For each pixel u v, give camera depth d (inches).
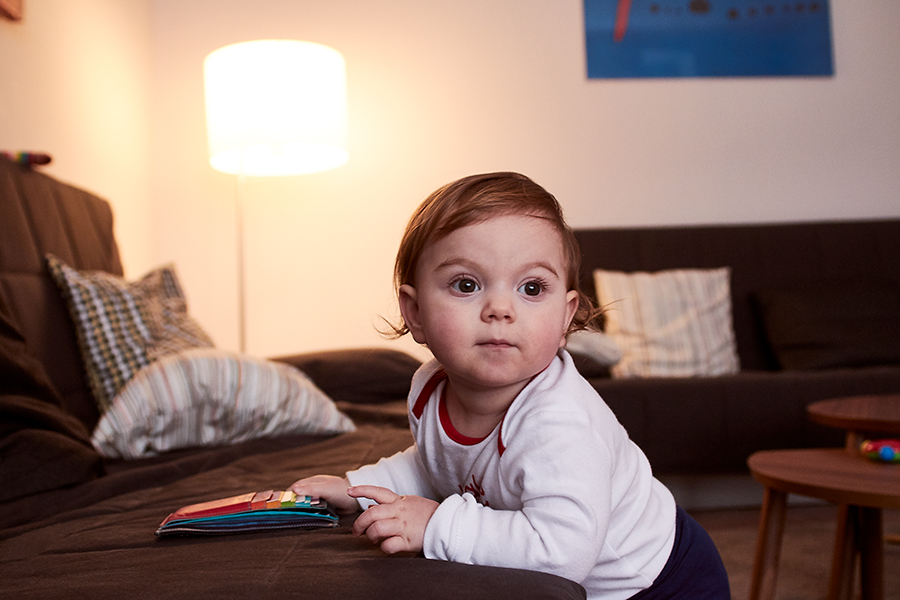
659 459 84.7
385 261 117.0
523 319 24.6
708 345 101.7
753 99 119.5
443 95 118.0
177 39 114.7
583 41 118.7
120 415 47.9
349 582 20.1
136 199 106.0
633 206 118.1
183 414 49.6
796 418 84.7
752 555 74.9
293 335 116.1
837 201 119.3
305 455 47.1
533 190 26.4
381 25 117.6
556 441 24.1
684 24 119.0
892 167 119.8
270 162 101.7
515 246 24.5
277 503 29.3
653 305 103.3
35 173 62.9
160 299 69.4
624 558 27.5
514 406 25.7
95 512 34.1
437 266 25.1
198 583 20.6
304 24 116.4
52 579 22.9
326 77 90.8
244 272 115.6
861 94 120.0
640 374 100.0
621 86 118.7
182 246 114.5
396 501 25.2
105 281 61.8
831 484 48.9
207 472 42.8
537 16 118.6
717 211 118.6
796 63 119.4
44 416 39.4
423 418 30.0
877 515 54.7
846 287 104.6
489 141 118.0
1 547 29.0
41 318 54.7
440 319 25.0
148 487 40.0
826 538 80.5
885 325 100.1
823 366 97.3
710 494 100.9
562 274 26.3
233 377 51.8
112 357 57.4
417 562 22.2
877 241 111.8
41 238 59.4
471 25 118.1
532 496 24.0
